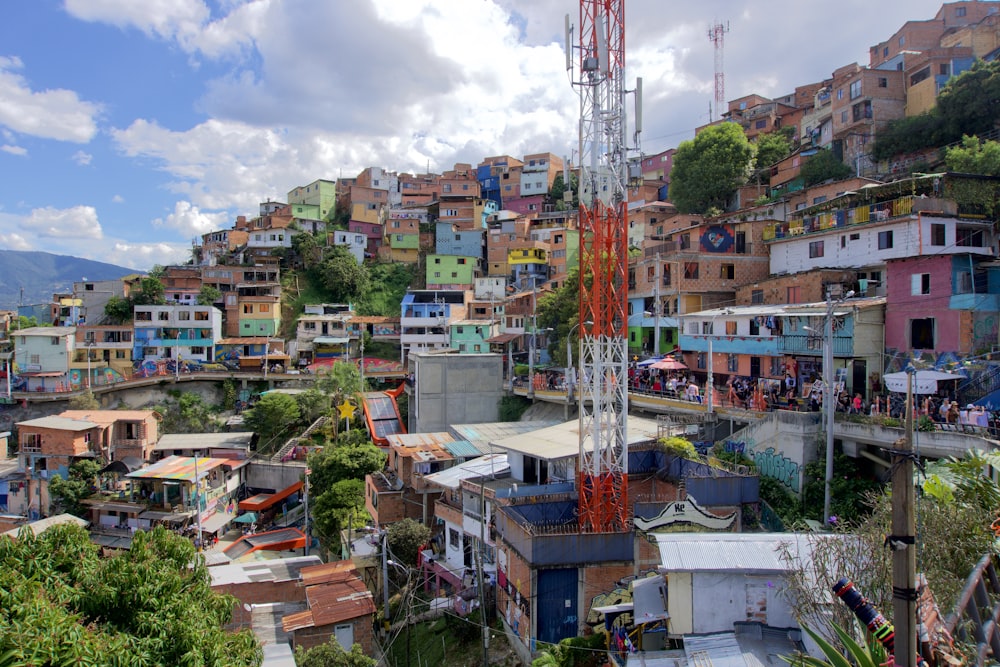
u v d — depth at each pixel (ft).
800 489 98.12
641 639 60.18
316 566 115.65
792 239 149.59
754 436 108.78
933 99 191.11
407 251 367.86
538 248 307.78
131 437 189.16
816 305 125.59
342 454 159.53
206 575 58.90
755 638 52.21
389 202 423.23
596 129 95.71
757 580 54.54
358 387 231.30
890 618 38.34
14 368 247.29
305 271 345.72
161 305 276.21
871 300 119.03
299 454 199.52
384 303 337.31
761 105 287.69
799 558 50.52
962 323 105.50
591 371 100.22
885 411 100.94
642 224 244.42
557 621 81.51
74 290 300.40
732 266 163.73
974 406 91.61
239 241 381.40
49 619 40.06
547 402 184.65
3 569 45.01
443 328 273.75
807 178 196.13
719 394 132.77
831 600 44.24
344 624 96.73
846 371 115.55
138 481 159.84
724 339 141.79
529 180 399.44
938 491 48.26
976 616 28.37
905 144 179.73
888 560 41.27
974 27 200.13
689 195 233.35
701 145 233.96
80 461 170.40
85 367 252.42
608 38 95.50
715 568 54.54
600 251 95.50
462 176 419.13
